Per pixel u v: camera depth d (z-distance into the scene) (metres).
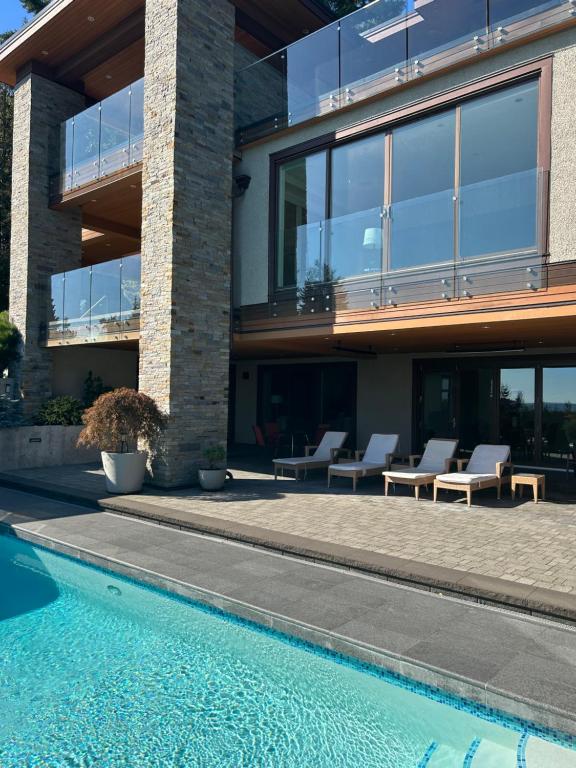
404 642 4.20
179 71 10.38
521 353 12.74
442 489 10.24
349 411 15.64
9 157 22.88
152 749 3.42
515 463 12.88
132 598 5.73
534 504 8.88
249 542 6.89
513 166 8.58
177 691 4.03
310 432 16.59
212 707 3.84
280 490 10.19
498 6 8.66
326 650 4.39
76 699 3.95
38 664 4.43
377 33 10.14
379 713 3.75
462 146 9.17
